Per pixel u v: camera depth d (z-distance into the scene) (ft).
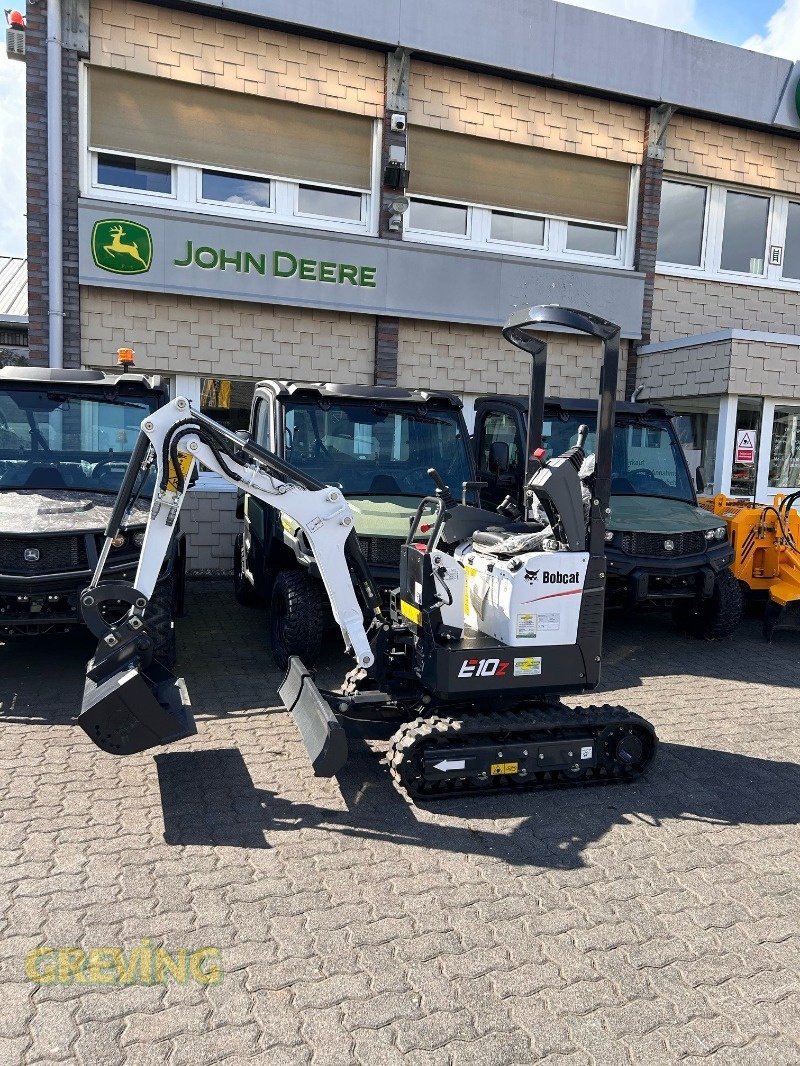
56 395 21.66
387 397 23.18
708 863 12.39
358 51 33.50
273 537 21.67
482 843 12.81
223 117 32.30
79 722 13.20
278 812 13.58
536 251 38.27
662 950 10.25
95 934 10.23
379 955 9.98
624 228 39.65
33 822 12.97
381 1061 8.29
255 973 9.58
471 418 37.11
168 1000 9.09
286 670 19.93
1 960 9.69
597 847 12.78
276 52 32.35
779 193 42.37
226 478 14.70
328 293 33.60
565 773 14.84
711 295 41.39
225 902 11.00
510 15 34.81
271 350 33.58
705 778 15.43
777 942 10.48
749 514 26.03
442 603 14.58
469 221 36.88
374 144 34.63
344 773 15.15
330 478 22.26
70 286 30.66
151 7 30.58
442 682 14.23
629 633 26.50
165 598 19.44
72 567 17.95
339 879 11.66
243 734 16.81
